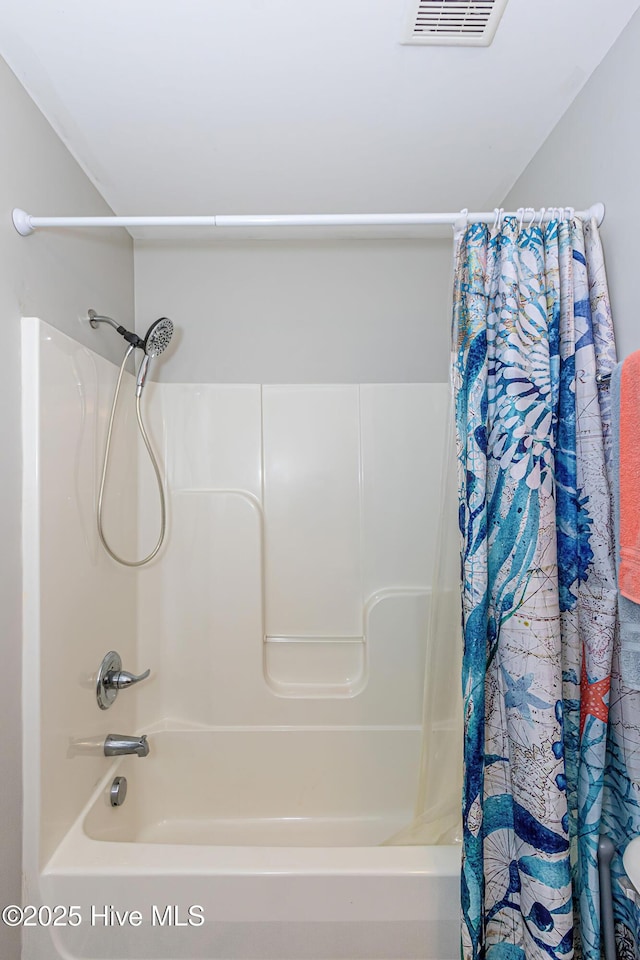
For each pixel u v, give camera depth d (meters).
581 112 1.30
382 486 2.03
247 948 1.12
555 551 1.10
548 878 1.02
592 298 1.20
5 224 1.16
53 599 1.25
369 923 1.12
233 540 1.97
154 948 1.12
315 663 2.00
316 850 1.19
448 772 1.34
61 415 1.32
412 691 1.93
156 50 1.17
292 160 1.58
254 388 2.03
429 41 1.15
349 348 2.09
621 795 1.12
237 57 1.20
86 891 1.12
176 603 1.96
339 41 1.15
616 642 1.12
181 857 1.17
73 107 1.34
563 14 1.09
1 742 1.09
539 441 1.12
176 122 1.41
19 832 1.13
